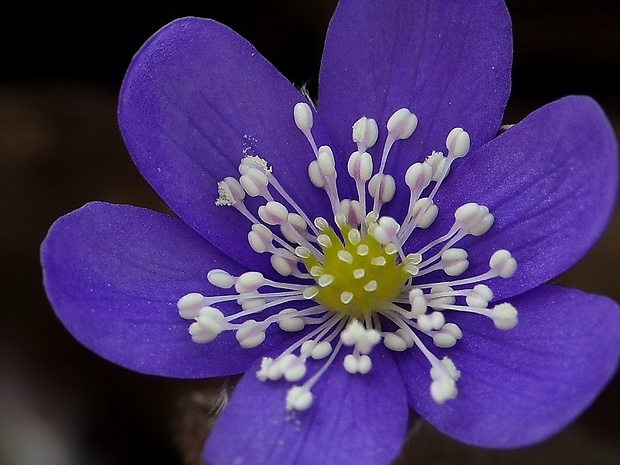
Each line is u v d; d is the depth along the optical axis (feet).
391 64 0.32
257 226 0.32
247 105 0.32
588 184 0.31
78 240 0.31
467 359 0.31
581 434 0.38
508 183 0.32
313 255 0.33
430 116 0.33
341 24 0.32
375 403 0.31
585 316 0.31
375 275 0.32
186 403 0.38
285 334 0.32
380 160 0.33
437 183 0.32
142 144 0.32
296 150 0.33
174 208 0.32
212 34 0.32
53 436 0.38
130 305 0.31
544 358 0.31
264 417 0.31
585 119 0.31
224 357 0.32
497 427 0.30
